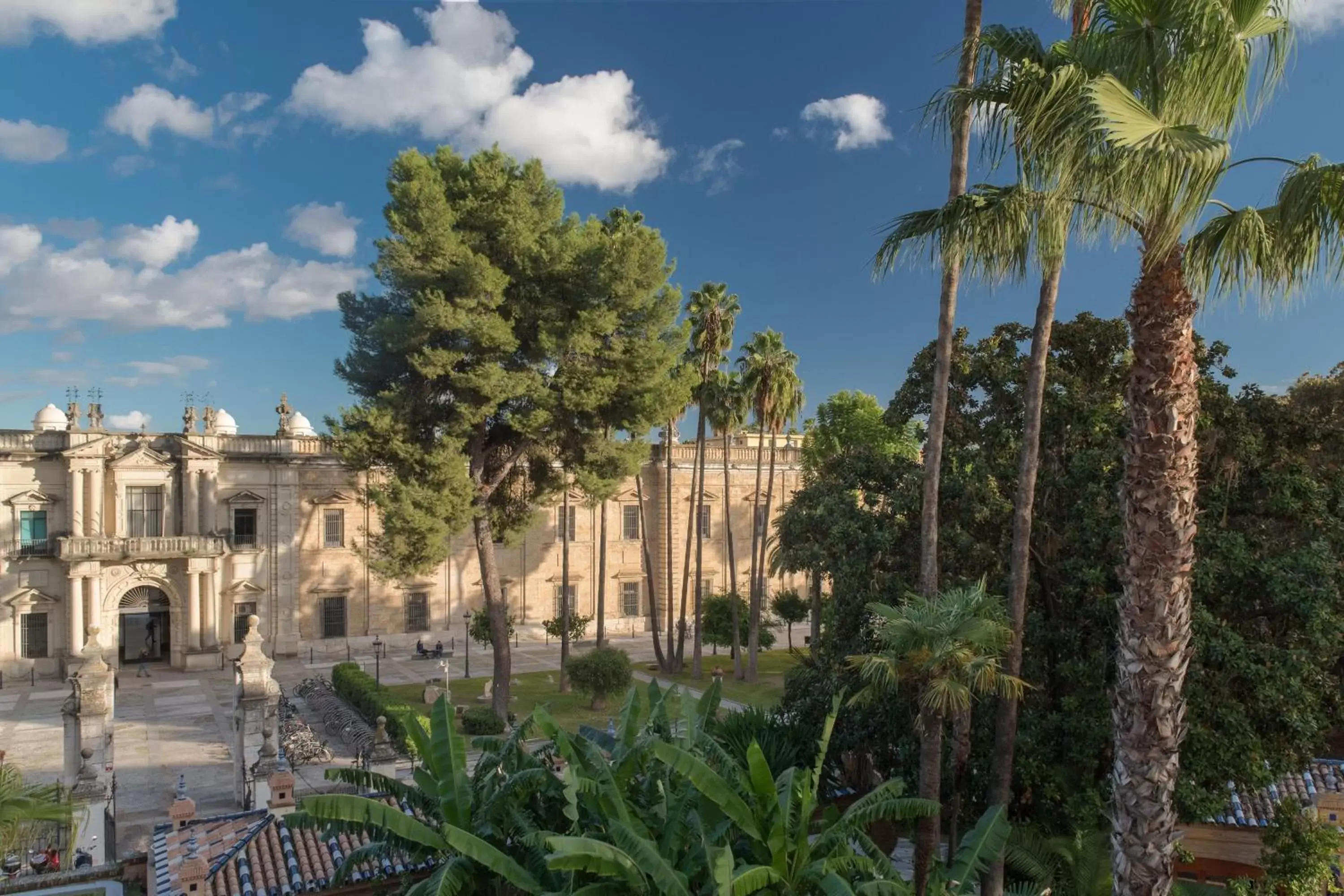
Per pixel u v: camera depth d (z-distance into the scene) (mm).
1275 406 18375
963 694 13156
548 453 38312
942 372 16078
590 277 34844
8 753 31656
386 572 32906
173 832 17531
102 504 45406
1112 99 8750
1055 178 9703
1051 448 19344
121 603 47406
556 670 46656
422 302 33312
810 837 13883
